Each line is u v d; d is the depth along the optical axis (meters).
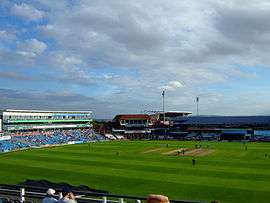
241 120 173.62
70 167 70.06
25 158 86.56
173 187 50.28
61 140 146.38
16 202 16.83
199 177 57.34
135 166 70.50
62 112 174.88
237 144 126.50
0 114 142.62
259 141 145.88
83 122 187.50
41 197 17.41
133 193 47.19
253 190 47.53
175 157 85.38
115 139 170.62
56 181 56.03
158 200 9.77
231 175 58.84
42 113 163.75
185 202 12.72
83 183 54.22
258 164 71.62
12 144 120.81
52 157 88.06
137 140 159.25
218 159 80.56
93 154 94.50
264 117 172.50
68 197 11.83
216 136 167.12
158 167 68.81
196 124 177.62
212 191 47.44
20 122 150.88
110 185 52.47
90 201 18.98
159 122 191.00
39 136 149.62
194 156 87.19
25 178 59.00
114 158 84.69
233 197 44.25
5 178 59.28
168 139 165.25
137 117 185.25
